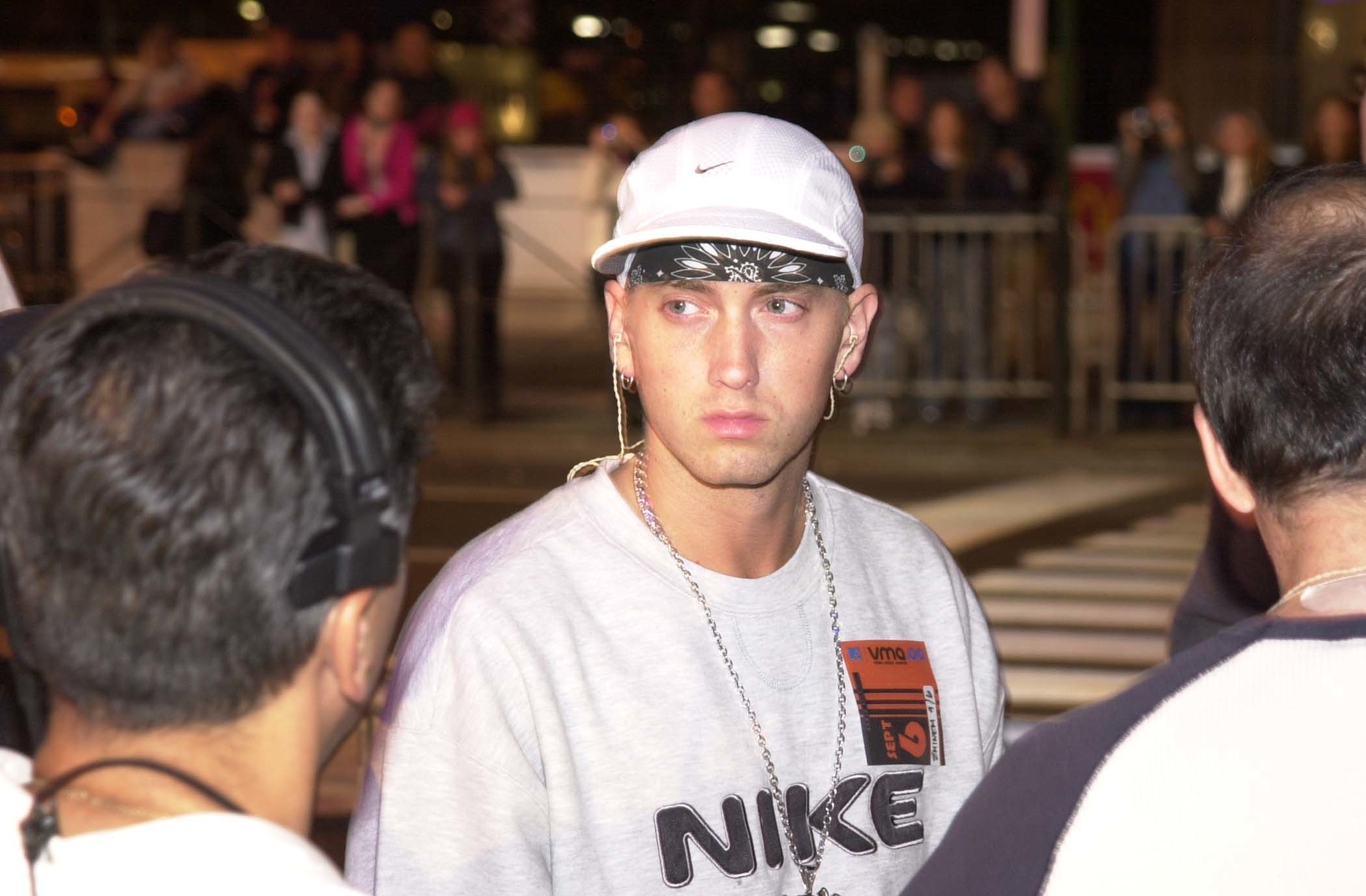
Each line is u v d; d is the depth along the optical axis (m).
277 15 14.06
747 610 1.83
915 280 9.73
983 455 9.34
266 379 1.09
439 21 16.39
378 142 9.72
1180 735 1.29
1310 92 14.27
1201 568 2.42
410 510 1.22
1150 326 9.77
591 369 12.12
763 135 1.79
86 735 1.11
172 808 1.08
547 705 1.73
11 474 1.08
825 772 1.83
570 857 1.71
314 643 1.12
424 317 10.20
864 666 1.89
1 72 15.45
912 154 10.02
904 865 1.85
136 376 1.07
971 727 1.94
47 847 1.05
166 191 10.69
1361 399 1.32
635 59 16.16
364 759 2.55
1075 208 11.60
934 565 2.02
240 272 1.18
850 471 9.01
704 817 1.75
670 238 1.72
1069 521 7.99
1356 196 1.42
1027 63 10.67
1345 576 1.34
